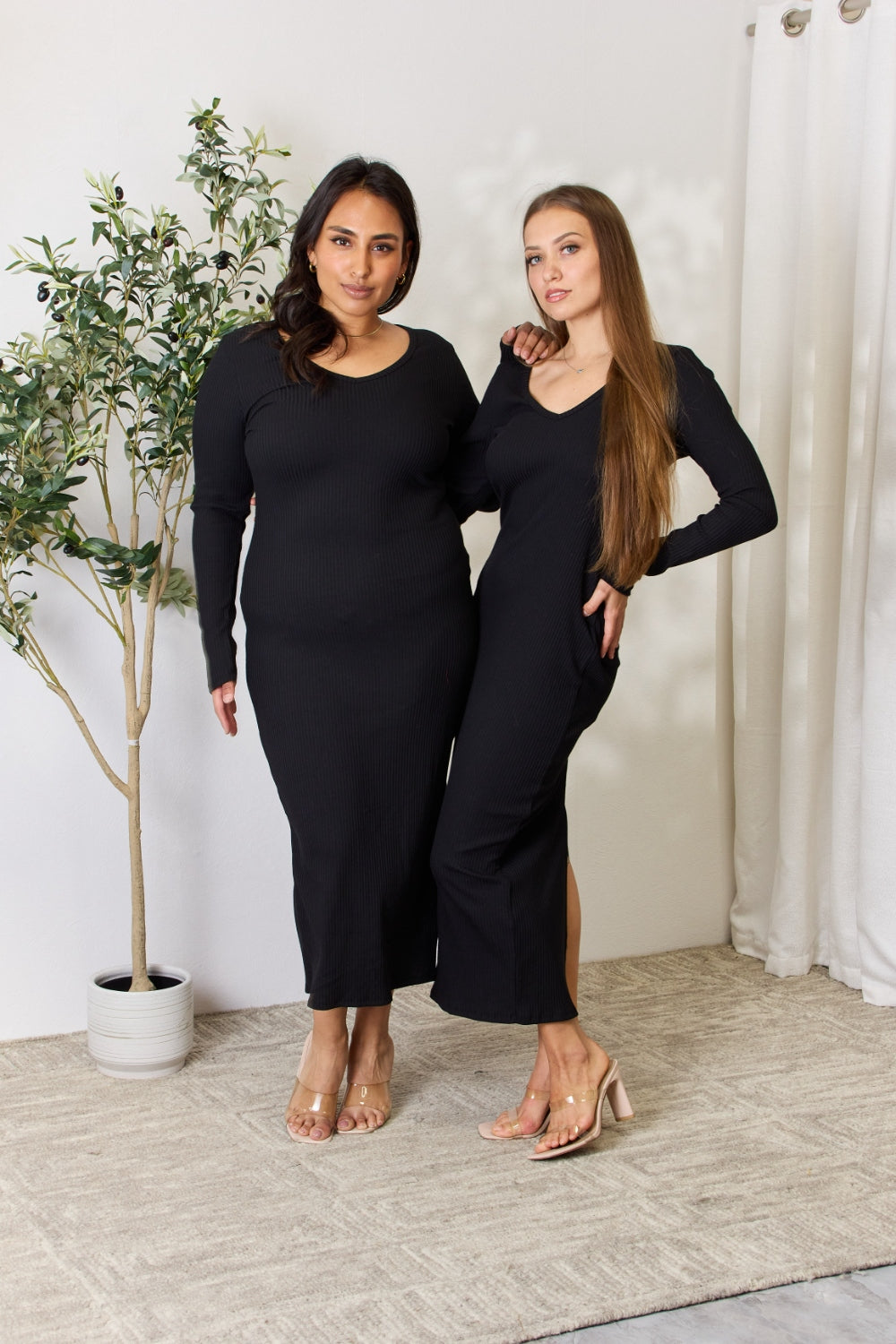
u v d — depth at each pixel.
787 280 2.94
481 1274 1.77
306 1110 2.20
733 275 3.08
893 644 2.73
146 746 2.62
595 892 3.10
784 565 3.02
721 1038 2.62
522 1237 1.87
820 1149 2.14
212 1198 1.97
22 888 2.55
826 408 2.86
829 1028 2.68
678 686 3.13
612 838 3.10
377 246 2.06
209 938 2.72
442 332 2.79
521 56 2.80
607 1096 2.17
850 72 2.79
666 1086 2.39
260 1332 1.64
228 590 2.19
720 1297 1.74
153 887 2.66
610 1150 2.14
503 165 2.80
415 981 2.25
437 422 2.12
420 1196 1.98
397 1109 2.29
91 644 2.56
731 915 3.20
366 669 2.11
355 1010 2.70
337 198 2.05
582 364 2.07
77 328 2.26
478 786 2.05
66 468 2.22
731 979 2.97
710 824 3.21
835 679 2.94
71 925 2.60
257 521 2.15
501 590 2.08
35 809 2.54
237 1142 2.16
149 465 2.49
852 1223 1.91
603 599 2.01
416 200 2.73
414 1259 1.81
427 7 2.70
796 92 2.89
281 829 2.75
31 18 2.39
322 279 2.08
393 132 2.70
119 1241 1.84
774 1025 2.69
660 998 2.85
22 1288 1.73
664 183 2.98
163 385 2.32
